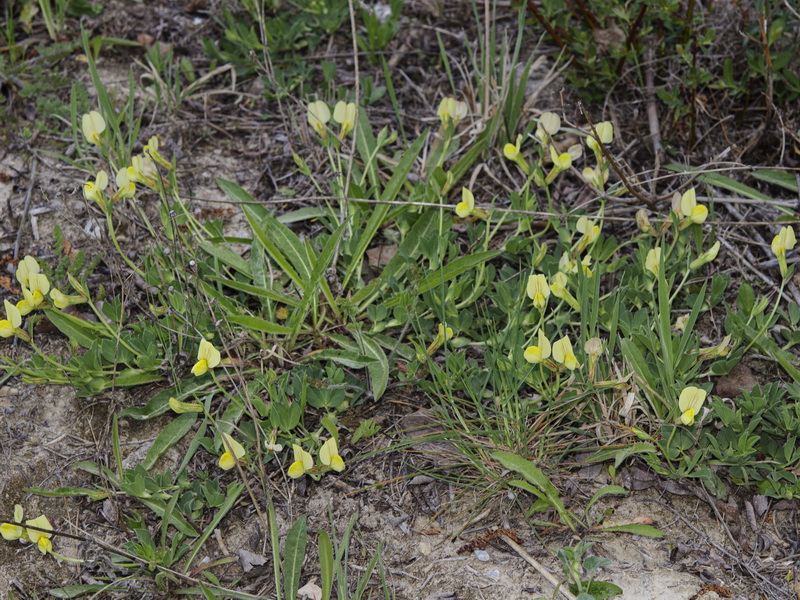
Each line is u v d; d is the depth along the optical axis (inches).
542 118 66.9
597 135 65.2
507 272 67.0
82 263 68.1
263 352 65.3
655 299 66.7
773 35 69.3
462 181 71.4
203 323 65.6
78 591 61.2
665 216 67.6
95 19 77.2
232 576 61.7
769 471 62.4
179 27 77.2
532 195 68.1
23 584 61.7
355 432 63.9
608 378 63.9
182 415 64.5
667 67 73.8
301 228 69.9
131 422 65.0
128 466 63.9
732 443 62.0
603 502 62.6
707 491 62.5
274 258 66.4
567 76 73.2
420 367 64.8
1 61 74.5
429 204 66.1
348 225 68.3
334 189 69.4
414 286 65.5
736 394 64.6
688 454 62.9
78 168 71.1
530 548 61.7
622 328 65.0
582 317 63.1
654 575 60.9
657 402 63.2
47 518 63.0
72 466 63.9
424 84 74.9
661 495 62.7
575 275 65.6
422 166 70.7
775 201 69.1
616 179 71.2
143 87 74.9
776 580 60.8
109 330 65.6
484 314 66.0
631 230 69.5
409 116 73.6
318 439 63.4
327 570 60.1
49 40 76.4
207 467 63.8
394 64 75.7
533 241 67.6
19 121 73.2
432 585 61.1
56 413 65.1
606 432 63.6
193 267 65.9
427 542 62.0
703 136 72.0
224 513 62.2
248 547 62.2
